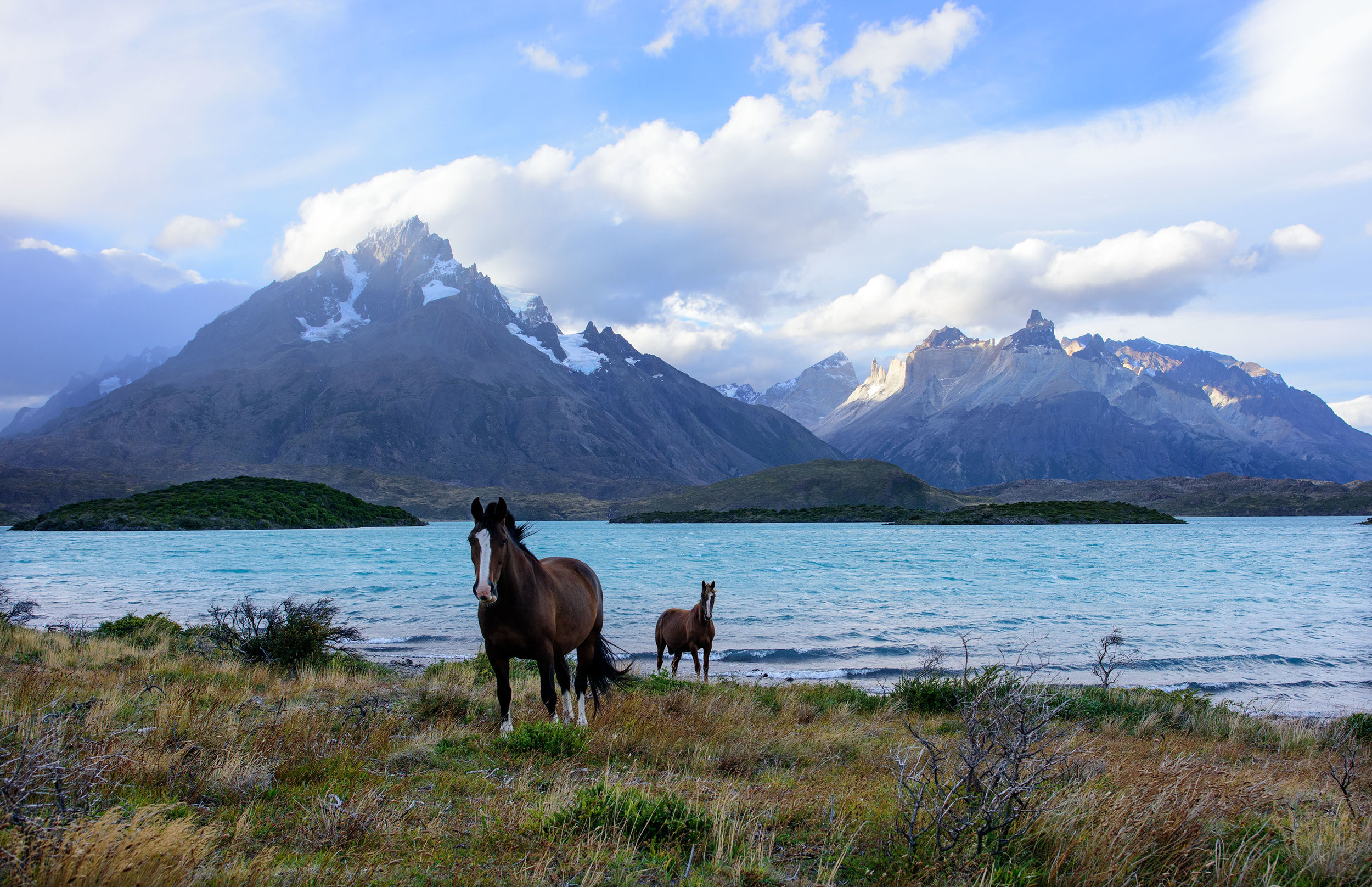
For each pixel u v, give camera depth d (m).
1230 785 6.06
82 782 4.74
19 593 37.06
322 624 15.23
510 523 8.74
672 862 4.62
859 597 36.28
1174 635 24.69
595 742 7.95
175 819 4.55
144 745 6.31
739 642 22.83
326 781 5.99
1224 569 58.34
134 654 14.34
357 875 4.09
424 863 4.36
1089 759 6.53
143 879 3.64
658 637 17.05
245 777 5.74
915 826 4.87
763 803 5.91
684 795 6.09
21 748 4.54
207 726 7.12
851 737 9.31
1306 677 18.38
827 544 105.69
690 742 8.34
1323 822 5.20
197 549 83.94
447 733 8.27
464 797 5.92
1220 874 4.30
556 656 9.36
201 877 3.82
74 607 31.22
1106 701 12.66
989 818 4.57
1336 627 26.61
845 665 19.27
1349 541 112.12
